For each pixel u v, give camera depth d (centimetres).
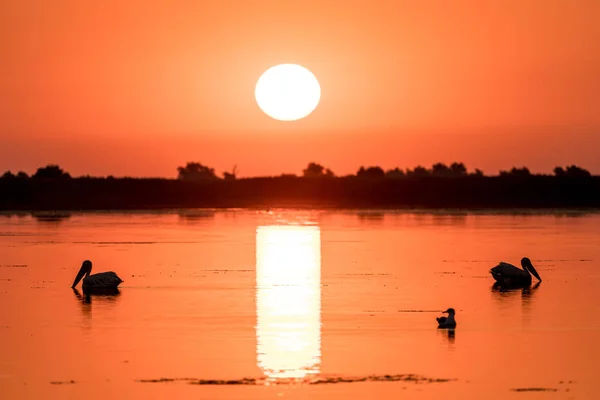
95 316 10406
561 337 9294
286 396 7319
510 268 12875
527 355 8544
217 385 7612
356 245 19212
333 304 11188
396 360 8369
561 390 7475
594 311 10712
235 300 11494
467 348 8819
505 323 9994
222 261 15962
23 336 9356
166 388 7538
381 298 11638
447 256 16775
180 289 12438
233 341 9119
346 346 8900
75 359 8431
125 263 15625
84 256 16838
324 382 7688
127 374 7938
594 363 8262
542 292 12162
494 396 7331
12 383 7706
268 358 8444
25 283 13100
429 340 9156
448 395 7350
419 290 12294
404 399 7244
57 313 10606
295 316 10381
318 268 14825
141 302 11362
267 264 15438
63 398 7312
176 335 9388
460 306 11050
